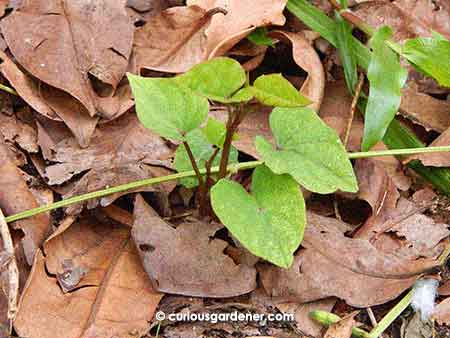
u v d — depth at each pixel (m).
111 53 0.57
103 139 0.57
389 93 0.58
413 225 0.57
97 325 0.50
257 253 0.48
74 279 0.52
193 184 0.55
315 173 0.50
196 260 0.53
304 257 0.54
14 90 0.57
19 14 0.57
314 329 0.53
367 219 0.57
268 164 0.49
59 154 0.56
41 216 0.53
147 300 0.52
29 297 0.50
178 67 0.59
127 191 0.54
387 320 0.53
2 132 0.56
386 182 0.58
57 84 0.55
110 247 0.54
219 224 0.54
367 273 0.53
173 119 0.50
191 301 0.53
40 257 0.52
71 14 0.57
